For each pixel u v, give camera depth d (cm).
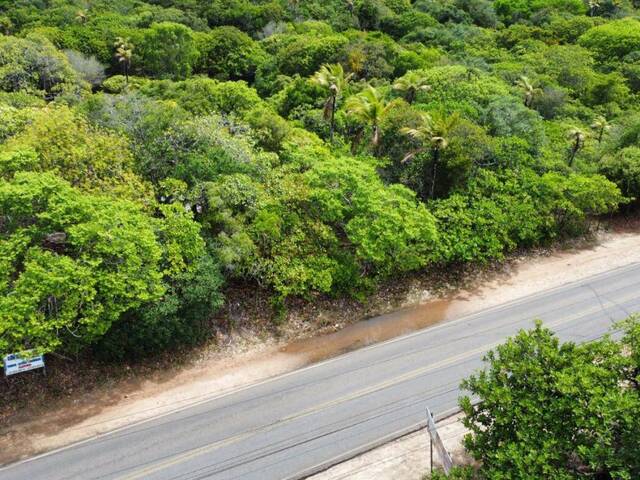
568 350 1728
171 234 2545
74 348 2338
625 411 1488
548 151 4056
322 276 2873
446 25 7750
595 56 6444
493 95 4447
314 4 8556
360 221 2947
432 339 2808
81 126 2986
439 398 2353
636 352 1659
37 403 2300
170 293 2534
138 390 2436
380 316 3050
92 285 2202
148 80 6022
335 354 2722
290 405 2344
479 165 3728
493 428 1673
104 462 2039
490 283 3347
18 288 2105
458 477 1576
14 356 2181
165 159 3016
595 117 5056
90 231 2269
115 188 2658
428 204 3444
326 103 3859
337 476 1962
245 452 2088
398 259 3089
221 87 4416
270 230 2791
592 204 3650
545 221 3591
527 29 7212
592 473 1565
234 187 2825
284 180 3075
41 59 5159
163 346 2553
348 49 5800
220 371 2592
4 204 2236
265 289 2991
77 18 7575
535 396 1623
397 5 8400
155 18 7775
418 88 4528
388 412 2281
